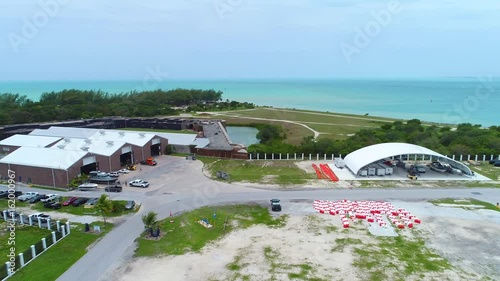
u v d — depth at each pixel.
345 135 106.94
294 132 114.38
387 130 97.88
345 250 35.53
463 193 53.12
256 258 34.06
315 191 54.31
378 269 31.86
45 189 56.03
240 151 78.44
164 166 70.69
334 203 48.28
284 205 48.50
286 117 152.75
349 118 149.88
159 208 47.19
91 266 32.59
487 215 44.59
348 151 77.06
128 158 71.88
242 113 166.00
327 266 32.47
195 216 44.41
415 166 65.56
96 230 39.75
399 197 51.38
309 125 128.75
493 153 73.50
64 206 48.31
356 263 32.94
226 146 83.81
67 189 55.50
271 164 72.38
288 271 31.62
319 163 72.94
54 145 72.25
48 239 36.41
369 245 36.62
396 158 69.75
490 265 32.66
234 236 39.12
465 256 34.34
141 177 62.44
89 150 65.25
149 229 39.69
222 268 32.28
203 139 89.00
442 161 67.75
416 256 34.31
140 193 53.41
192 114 159.12
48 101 158.88
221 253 35.22
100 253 35.06
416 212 45.59
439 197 51.38
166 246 36.62
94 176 59.88
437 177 61.41
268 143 91.00
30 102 149.75
